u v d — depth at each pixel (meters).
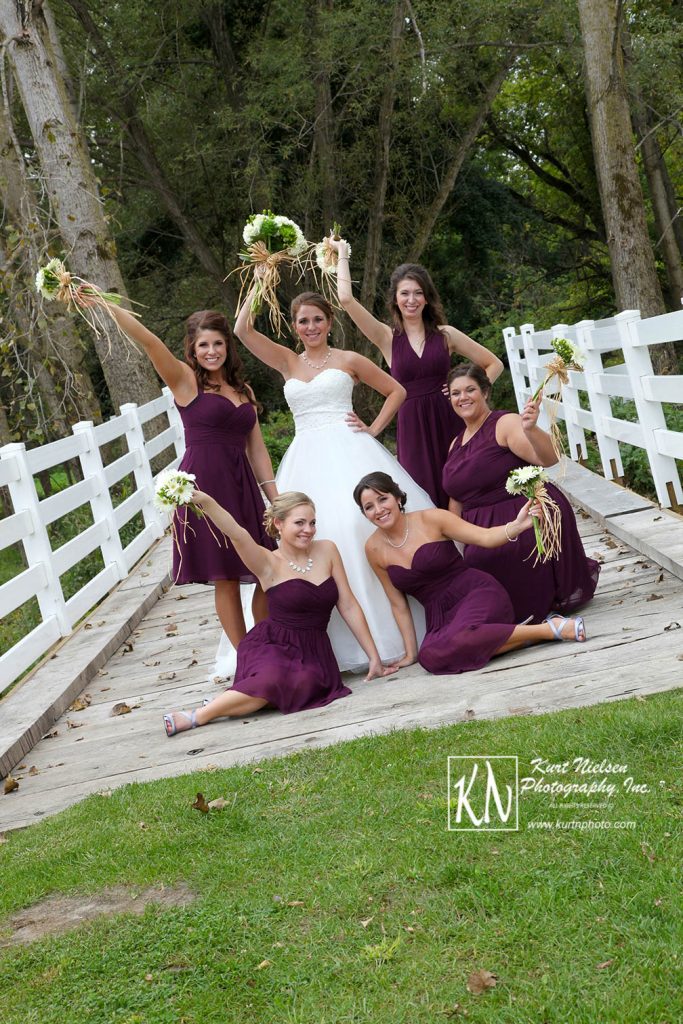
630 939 2.41
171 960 2.69
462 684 4.55
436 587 5.09
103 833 3.50
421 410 6.11
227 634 5.45
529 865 2.79
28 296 11.65
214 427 5.26
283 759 3.90
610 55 13.23
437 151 20.84
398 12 16.59
